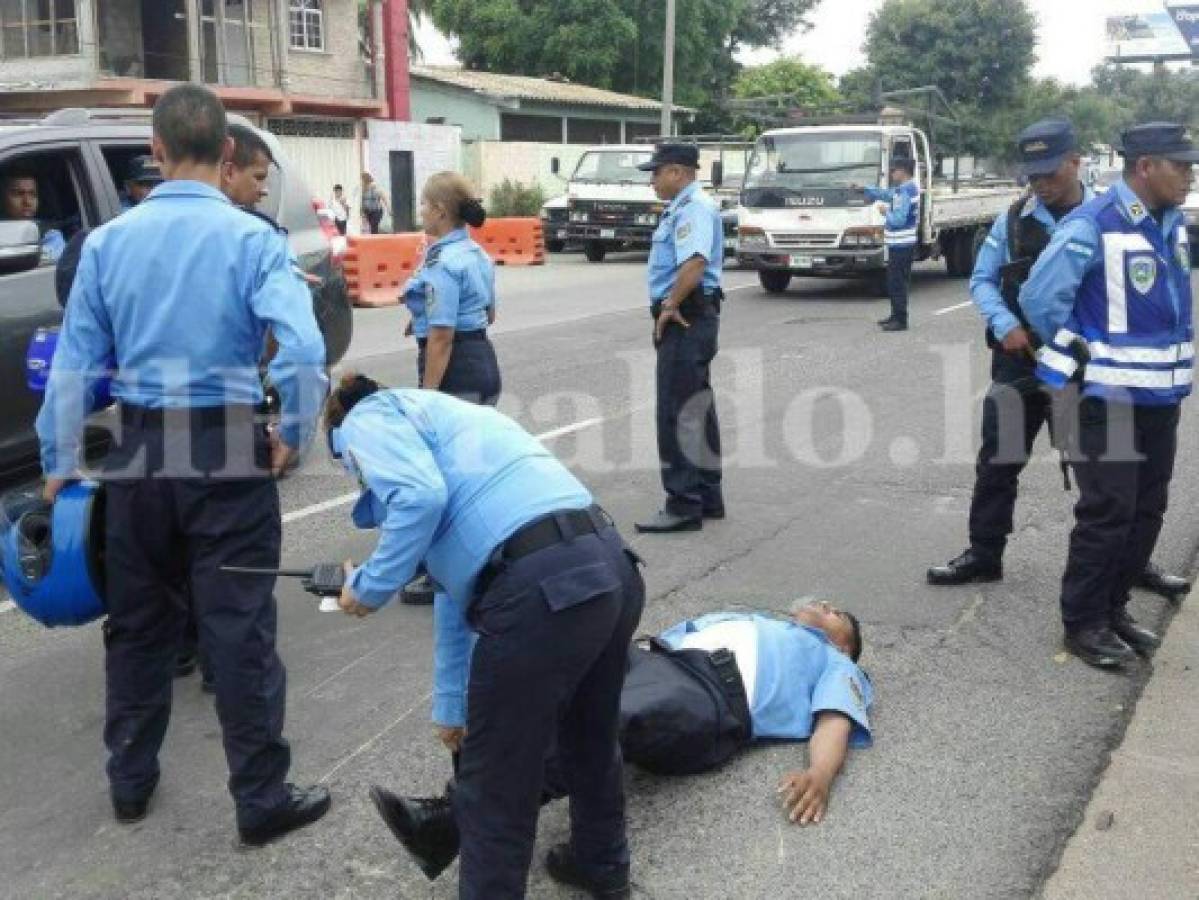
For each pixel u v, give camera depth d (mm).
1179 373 4418
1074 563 4535
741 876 3277
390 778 3814
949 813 3561
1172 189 4227
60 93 22031
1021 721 4109
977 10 42156
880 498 6816
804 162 16469
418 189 28500
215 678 3387
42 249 5918
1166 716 4156
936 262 21406
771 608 5133
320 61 26016
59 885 3301
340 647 4836
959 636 4828
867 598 5242
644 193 23062
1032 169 4730
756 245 16359
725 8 40969
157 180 5922
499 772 2770
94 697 4438
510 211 30234
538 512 2727
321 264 7508
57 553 3398
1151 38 71000
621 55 39750
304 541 6082
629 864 3197
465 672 3045
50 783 3834
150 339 3225
